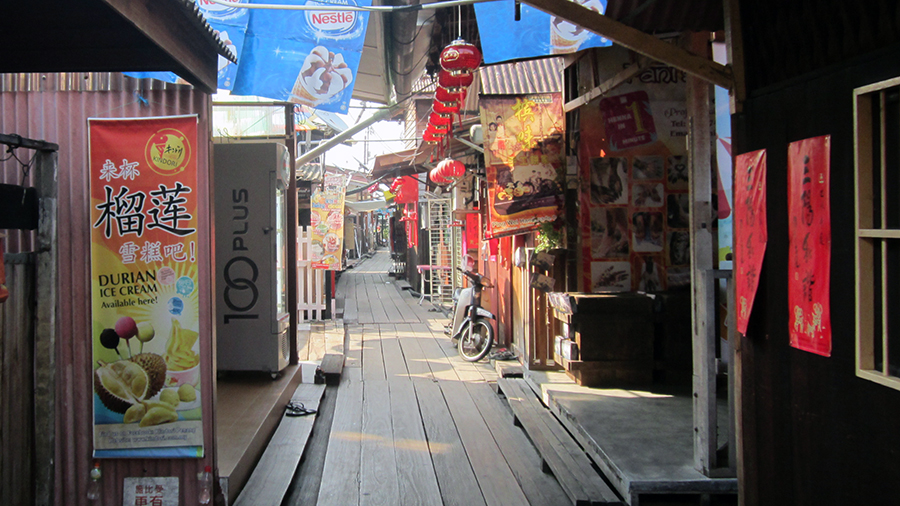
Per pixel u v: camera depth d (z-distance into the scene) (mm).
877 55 1673
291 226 6098
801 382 2055
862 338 1721
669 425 3934
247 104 6180
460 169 6613
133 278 2975
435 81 6422
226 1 3916
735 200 2508
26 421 2863
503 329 8055
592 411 4254
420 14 4773
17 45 2588
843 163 1812
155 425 2992
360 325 10727
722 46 4379
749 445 2426
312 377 6301
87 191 2975
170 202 2977
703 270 3131
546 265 5594
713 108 4523
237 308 5203
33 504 2896
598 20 2486
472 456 4215
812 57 2055
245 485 3471
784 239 2135
